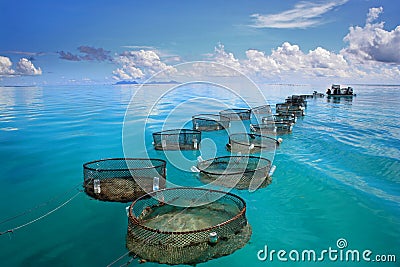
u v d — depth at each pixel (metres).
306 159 15.67
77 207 10.33
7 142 19.58
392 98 55.59
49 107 38.00
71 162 15.50
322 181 12.51
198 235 7.62
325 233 8.89
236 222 8.23
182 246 7.51
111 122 27.31
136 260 7.51
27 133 22.34
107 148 18.25
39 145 18.89
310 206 10.46
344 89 57.88
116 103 42.72
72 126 25.19
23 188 12.11
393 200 10.84
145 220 9.00
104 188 11.34
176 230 8.38
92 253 7.82
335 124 26.31
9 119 28.36
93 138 20.89
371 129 23.86
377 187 12.00
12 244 8.25
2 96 55.09
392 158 15.70
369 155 16.27
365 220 9.55
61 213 9.95
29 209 10.27
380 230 9.01
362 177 13.07
